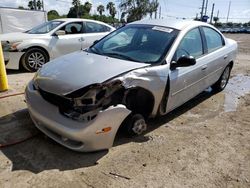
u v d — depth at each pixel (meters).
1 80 5.19
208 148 3.55
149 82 3.41
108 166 3.02
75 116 2.91
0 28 16.45
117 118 3.06
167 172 2.99
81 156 3.17
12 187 2.62
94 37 8.19
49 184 2.69
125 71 3.25
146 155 3.28
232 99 5.68
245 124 4.39
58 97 3.04
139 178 2.86
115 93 3.11
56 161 3.06
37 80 3.35
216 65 5.06
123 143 3.51
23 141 3.43
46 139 3.50
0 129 3.72
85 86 2.92
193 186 2.80
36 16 17.84
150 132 3.88
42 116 3.13
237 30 53.88
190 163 3.19
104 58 3.68
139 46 4.02
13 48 6.73
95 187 2.68
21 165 2.96
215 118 4.58
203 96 5.74
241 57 12.52
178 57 3.94
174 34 4.10
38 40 7.10
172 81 3.77
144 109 3.73
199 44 4.57
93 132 2.92
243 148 3.62
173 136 3.81
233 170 3.12
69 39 7.65
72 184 2.71
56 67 3.45
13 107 4.49
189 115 4.64
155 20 4.70
